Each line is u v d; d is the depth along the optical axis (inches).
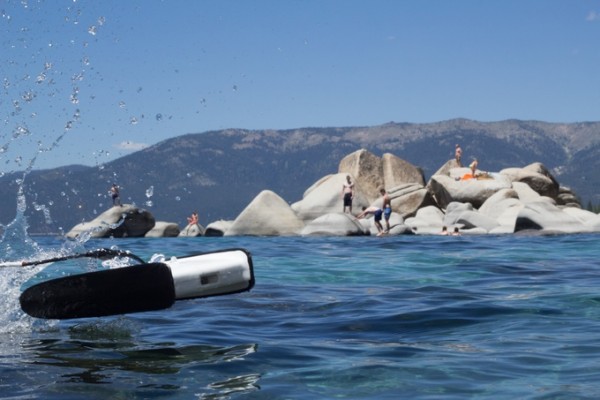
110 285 185.8
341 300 258.2
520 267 383.9
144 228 1302.9
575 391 126.3
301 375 143.3
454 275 348.8
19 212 313.6
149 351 170.7
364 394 127.6
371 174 1499.8
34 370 149.3
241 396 126.8
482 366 148.7
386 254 514.9
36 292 188.2
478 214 1064.8
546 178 1405.0
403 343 178.1
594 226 879.7
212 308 241.9
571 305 235.3
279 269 398.9
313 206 1248.8
